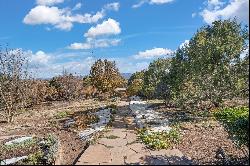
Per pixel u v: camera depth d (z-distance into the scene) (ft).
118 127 79.77
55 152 55.01
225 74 83.20
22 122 104.88
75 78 191.21
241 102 100.73
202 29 92.38
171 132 65.57
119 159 50.72
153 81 154.71
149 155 52.13
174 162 47.96
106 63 187.62
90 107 134.82
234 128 45.60
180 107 102.83
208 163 47.42
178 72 98.73
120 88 260.42
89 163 49.14
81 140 69.97
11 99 110.63
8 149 65.92
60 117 110.52
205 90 87.92
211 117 83.41
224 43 84.43
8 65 117.70
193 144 58.85
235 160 48.37
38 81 175.32
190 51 92.02
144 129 72.13
